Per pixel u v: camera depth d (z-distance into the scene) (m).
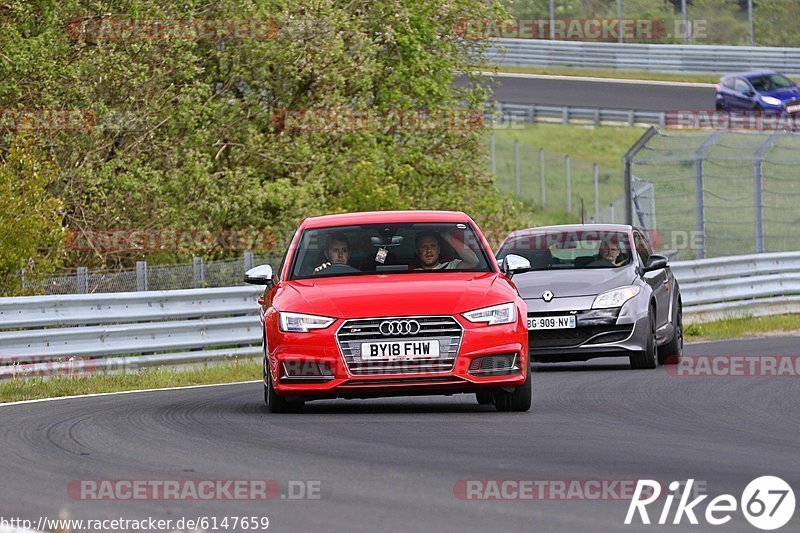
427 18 86.19
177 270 56.19
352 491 19.62
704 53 166.75
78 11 66.88
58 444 25.50
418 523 17.19
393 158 81.12
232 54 75.44
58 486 20.42
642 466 21.92
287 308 29.81
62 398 37.34
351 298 29.56
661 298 46.56
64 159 66.06
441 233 32.47
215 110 73.38
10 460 23.38
